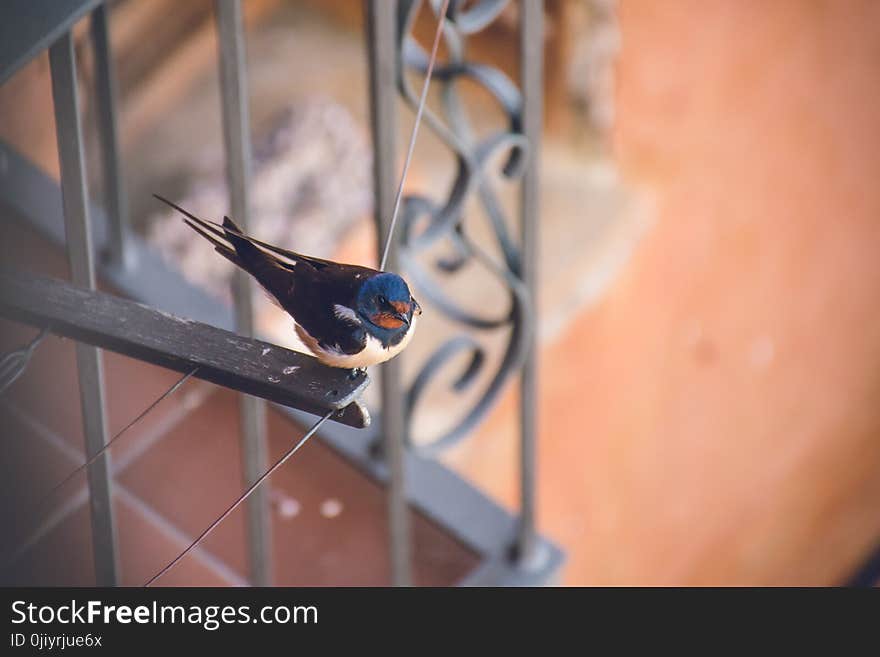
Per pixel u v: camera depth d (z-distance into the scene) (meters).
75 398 7.04
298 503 6.97
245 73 4.89
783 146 15.47
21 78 10.61
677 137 15.11
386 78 5.24
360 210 13.40
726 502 15.20
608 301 14.69
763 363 15.40
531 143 5.92
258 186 13.06
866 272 15.88
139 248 7.92
